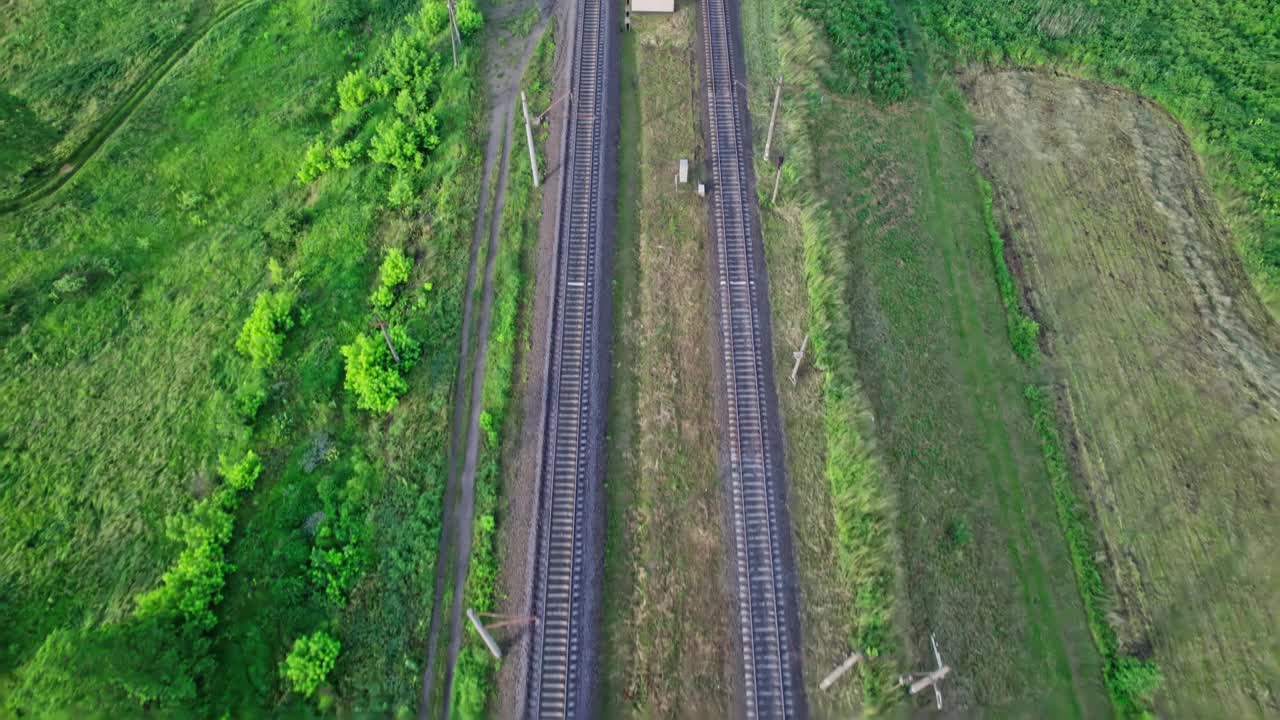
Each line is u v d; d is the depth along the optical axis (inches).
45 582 1229.7
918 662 1170.0
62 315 1510.8
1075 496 1330.0
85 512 1296.8
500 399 1382.9
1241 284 1584.6
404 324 1471.5
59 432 1384.1
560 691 1133.1
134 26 1934.1
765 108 1766.7
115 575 1234.6
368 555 1238.9
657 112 1763.0
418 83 1779.0
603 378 1427.2
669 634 1192.2
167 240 1622.8
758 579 1227.9
